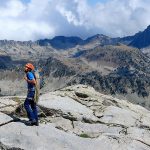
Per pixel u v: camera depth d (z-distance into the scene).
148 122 28.03
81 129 24.61
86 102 30.53
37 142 19.06
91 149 19.70
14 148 18.67
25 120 21.61
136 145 21.25
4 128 20.03
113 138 21.84
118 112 28.23
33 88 20.69
